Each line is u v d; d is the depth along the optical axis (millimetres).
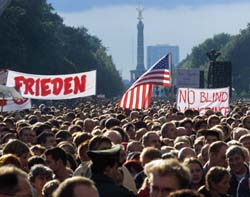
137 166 16656
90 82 35500
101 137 14109
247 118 27312
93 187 8836
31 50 141875
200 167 14914
